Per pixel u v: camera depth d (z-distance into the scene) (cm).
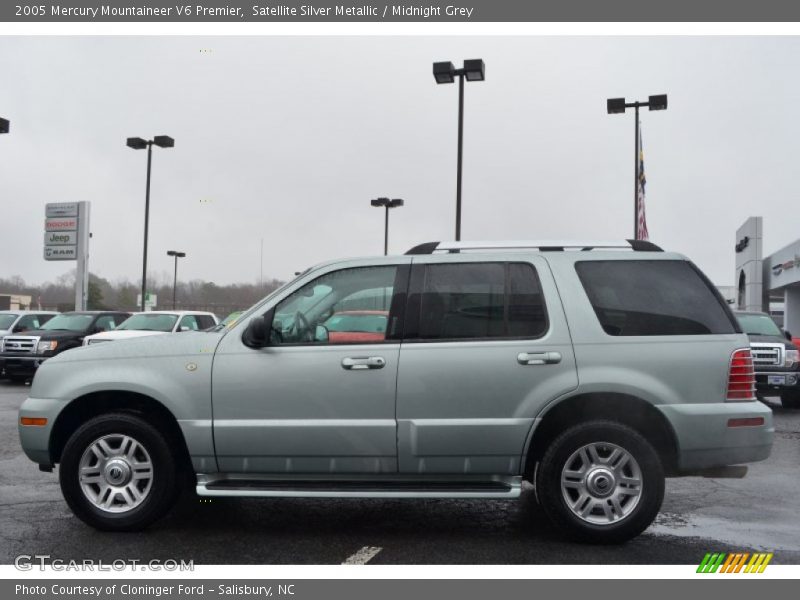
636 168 2378
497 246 545
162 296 7694
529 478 547
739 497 652
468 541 521
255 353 522
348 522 571
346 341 524
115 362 536
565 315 514
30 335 1731
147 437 529
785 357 1262
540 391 503
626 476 505
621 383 498
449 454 507
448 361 510
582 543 511
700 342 508
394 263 540
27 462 796
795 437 1005
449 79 2011
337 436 509
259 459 517
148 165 3369
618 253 533
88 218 3553
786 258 3612
